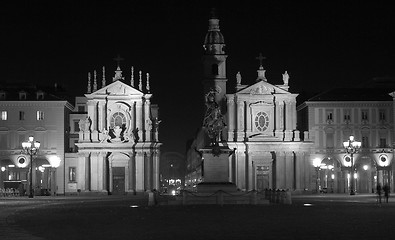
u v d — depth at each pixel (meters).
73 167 126.81
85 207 63.03
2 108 126.19
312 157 127.62
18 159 125.19
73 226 37.00
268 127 127.50
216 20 136.12
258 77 129.12
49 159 125.88
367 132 128.00
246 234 31.34
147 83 127.00
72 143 134.12
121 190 125.81
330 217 43.38
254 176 126.94
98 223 39.25
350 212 49.53
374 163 127.50
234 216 45.03
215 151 67.75
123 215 47.56
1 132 125.81
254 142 126.06
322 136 127.88
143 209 57.09
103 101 126.12
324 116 128.25
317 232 32.09
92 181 124.75
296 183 126.06
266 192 76.25
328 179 128.25
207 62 133.75
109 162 125.88
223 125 69.62
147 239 29.36
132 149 125.25
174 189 187.38
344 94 130.00
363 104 128.25
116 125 126.25
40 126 126.12
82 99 137.88
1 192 108.12
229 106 127.75
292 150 126.62
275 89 127.44
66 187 126.06
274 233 31.73
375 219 41.22
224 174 68.00
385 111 128.38
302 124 136.12
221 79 133.25
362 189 127.31
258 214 47.25
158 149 126.88
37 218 44.53
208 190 67.25
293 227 35.12
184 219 42.31
